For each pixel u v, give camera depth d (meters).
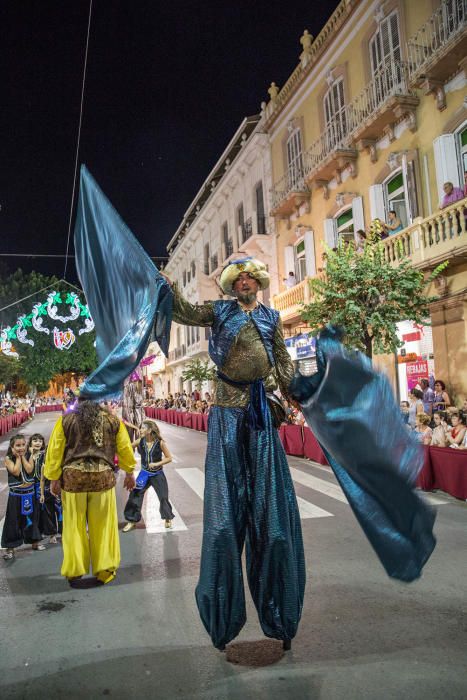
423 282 12.38
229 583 3.19
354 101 18.27
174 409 33.25
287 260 23.38
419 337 15.50
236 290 3.50
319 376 2.96
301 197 21.56
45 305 22.12
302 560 3.41
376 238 14.02
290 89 22.86
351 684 3.11
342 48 18.86
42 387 56.25
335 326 2.91
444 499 8.58
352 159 18.45
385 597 4.52
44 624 4.19
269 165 25.02
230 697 3.01
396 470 2.60
